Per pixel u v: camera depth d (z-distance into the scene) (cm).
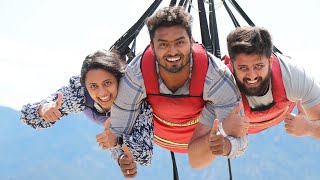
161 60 301
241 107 309
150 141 320
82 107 341
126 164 304
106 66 313
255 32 303
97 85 315
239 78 308
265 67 304
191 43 304
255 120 330
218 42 352
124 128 319
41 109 342
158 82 312
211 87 309
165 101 315
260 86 309
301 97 320
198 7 354
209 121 319
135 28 355
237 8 366
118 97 317
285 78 316
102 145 317
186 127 333
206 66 308
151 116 322
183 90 313
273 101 319
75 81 341
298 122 304
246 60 302
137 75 313
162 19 298
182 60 301
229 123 306
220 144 295
